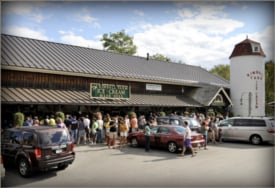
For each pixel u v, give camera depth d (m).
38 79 19.30
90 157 13.84
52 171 11.11
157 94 28.16
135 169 11.37
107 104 20.86
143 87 26.72
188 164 12.32
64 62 21.20
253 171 11.06
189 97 31.45
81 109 21.12
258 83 33.09
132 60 30.36
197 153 15.24
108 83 23.56
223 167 11.77
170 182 9.55
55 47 23.75
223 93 32.12
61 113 17.52
